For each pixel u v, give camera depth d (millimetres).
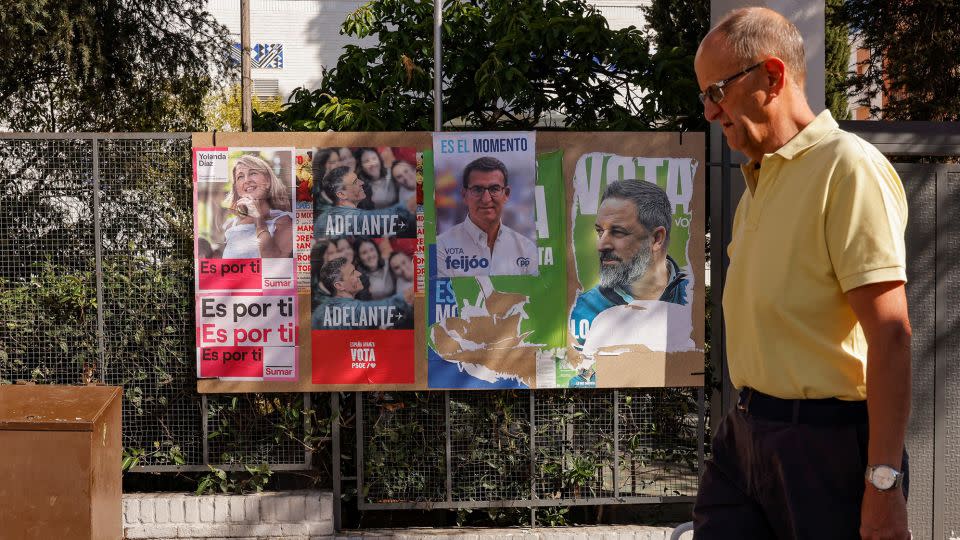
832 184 2021
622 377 4887
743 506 2342
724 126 2256
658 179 4840
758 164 2314
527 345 4863
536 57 6395
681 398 5066
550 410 5043
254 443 5023
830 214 2018
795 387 2109
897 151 4566
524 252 4832
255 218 4809
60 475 3623
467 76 6535
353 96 6777
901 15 10250
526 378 4875
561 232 4836
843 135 2080
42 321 4969
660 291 4859
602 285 4852
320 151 4805
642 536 4949
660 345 4883
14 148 4918
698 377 4898
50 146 4930
